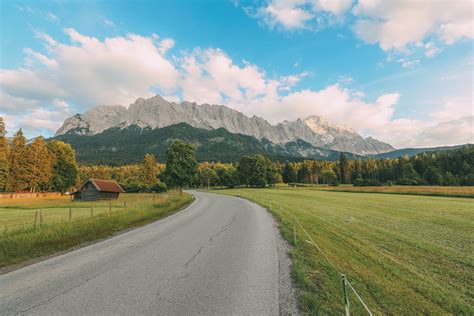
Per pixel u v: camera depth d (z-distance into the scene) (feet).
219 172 384.27
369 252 29.45
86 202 145.59
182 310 15.61
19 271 23.98
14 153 198.80
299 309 15.66
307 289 18.52
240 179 327.06
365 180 310.45
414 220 56.75
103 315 15.16
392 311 15.75
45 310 15.93
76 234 39.37
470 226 49.16
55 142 231.09
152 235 40.47
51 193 210.38
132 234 41.88
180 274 22.13
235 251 29.86
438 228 46.83
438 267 24.98
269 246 32.32
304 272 21.94
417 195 166.09
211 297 17.44
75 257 28.58
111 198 181.57
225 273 22.30
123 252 30.25
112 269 23.80
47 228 40.40
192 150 176.24
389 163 413.59
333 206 90.89
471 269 24.53
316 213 69.05
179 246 32.68
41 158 207.31
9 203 142.41
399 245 33.45
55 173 223.92
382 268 23.95
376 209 80.64
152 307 16.06
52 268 24.66
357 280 20.54
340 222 52.95
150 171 294.87
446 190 176.76
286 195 169.07
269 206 89.25
